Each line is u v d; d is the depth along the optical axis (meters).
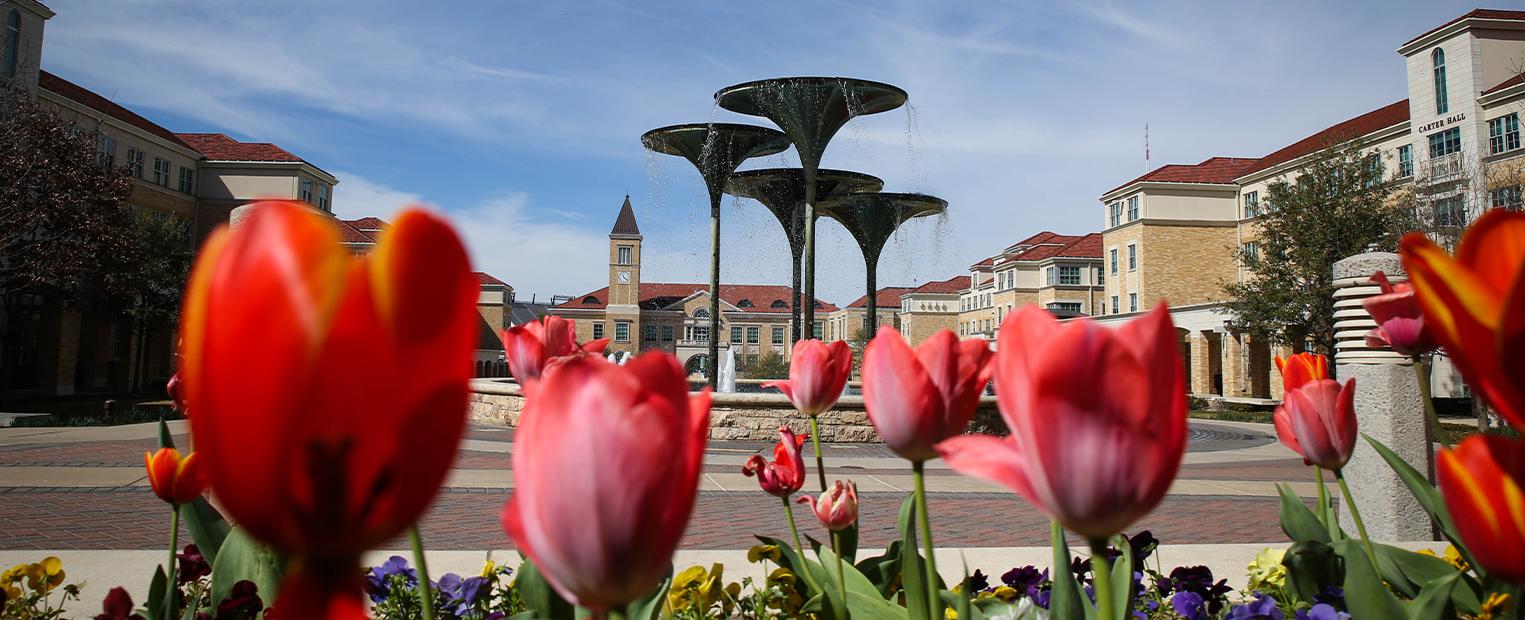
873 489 9.70
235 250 0.38
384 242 0.40
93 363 41.28
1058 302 67.25
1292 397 1.89
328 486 0.38
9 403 29.22
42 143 25.67
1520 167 31.55
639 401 0.55
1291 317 30.23
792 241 19.22
